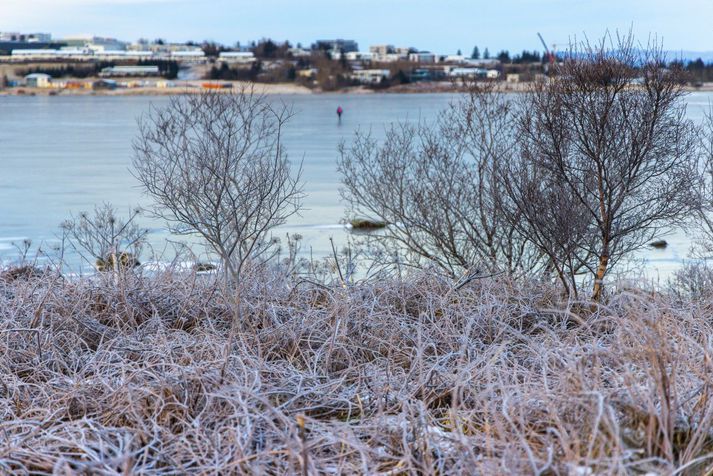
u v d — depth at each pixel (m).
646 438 3.33
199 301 6.32
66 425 3.70
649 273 12.98
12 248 15.52
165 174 7.26
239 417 3.81
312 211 21.98
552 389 3.99
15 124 100.06
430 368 4.64
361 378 4.58
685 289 9.30
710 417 3.42
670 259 14.77
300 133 70.62
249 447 3.48
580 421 3.53
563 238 7.67
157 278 6.88
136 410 3.92
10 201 25.66
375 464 3.48
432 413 4.21
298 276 7.38
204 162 6.80
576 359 3.82
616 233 8.16
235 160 7.04
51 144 59.28
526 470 3.04
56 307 5.87
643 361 3.85
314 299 6.58
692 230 15.70
